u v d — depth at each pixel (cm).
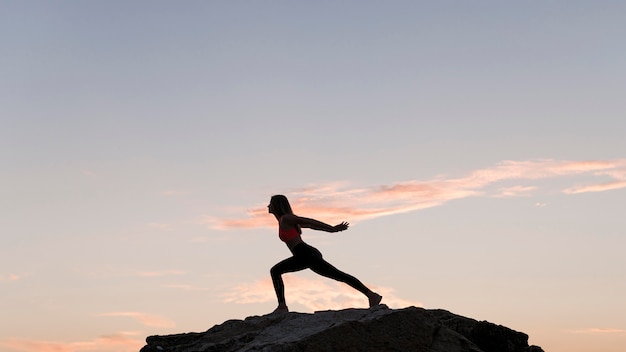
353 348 1227
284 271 1380
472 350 1270
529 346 1379
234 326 1380
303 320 1345
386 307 1350
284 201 1384
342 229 1344
